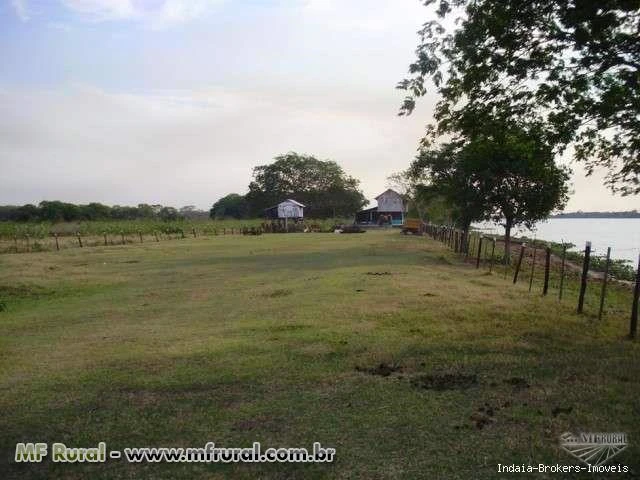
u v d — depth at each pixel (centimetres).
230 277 1784
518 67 973
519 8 909
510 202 2261
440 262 2167
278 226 6131
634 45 885
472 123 1062
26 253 3002
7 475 439
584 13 830
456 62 1015
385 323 966
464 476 412
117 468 445
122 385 651
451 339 843
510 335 870
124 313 1200
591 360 720
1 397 623
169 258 2614
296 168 10138
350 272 1731
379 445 468
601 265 2598
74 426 530
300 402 576
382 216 7362
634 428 491
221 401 586
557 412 529
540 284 1650
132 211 7412
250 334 915
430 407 551
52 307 1343
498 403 558
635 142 1043
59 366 753
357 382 636
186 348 827
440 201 4362
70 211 6494
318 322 989
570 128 1023
